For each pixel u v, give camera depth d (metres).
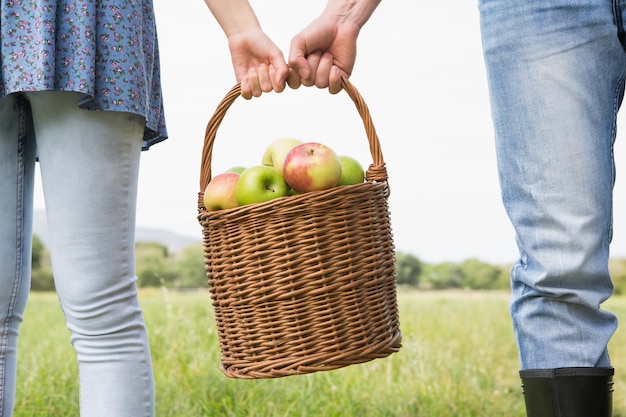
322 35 1.73
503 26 1.58
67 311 1.54
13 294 1.60
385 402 2.52
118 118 1.53
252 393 2.53
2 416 1.62
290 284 1.47
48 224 1.54
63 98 1.50
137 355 1.54
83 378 1.52
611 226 1.57
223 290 1.55
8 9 1.46
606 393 1.52
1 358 1.61
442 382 2.70
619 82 1.58
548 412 1.53
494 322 3.97
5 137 1.56
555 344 1.54
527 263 1.58
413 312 4.22
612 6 1.53
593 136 1.53
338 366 1.49
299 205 1.46
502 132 1.60
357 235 1.50
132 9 1.53
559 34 1.53
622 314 4.48
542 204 1.54
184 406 2.47
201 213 1.60
